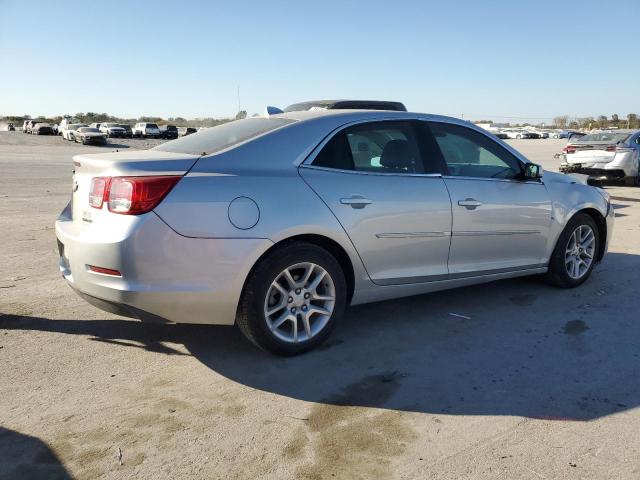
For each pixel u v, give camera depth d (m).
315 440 2.82
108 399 3.19
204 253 3.34
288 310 3.70
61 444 2.75
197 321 3.49
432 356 3.86
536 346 4.05
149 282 3.26
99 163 3.42
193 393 3.28
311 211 3.64
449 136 4.58
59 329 4.18
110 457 2.65
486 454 2.72
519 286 5.52
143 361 3.69
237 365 3.67
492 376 3.57
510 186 4.79
